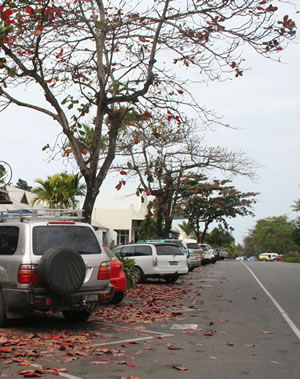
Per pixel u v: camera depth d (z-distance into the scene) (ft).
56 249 25.64
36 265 26.02
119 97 44.50
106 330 28.45
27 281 25.67
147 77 44.93
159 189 91.91
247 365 20.63
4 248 27.89
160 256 62.23
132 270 54.29
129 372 19.08
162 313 35.91
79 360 20.81
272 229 387.75
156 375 18.75
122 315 34.47
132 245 63.72
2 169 49.93
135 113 46.73
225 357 22.04
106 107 45.96
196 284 64.59
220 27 40.93
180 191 120.37
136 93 44.91
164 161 84.07
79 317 31.07
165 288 56.90
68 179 78.07
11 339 24.40
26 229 26.91
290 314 36.35
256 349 23.93
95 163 44.24
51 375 18.43
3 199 48.01
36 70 41.88
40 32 37.47
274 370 19.89
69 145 45.93
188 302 43.78
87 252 28.22
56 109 43.24
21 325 29.14
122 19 43.57
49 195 77.15
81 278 26.17
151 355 22.13
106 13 45.44
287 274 89.51
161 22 43.32
